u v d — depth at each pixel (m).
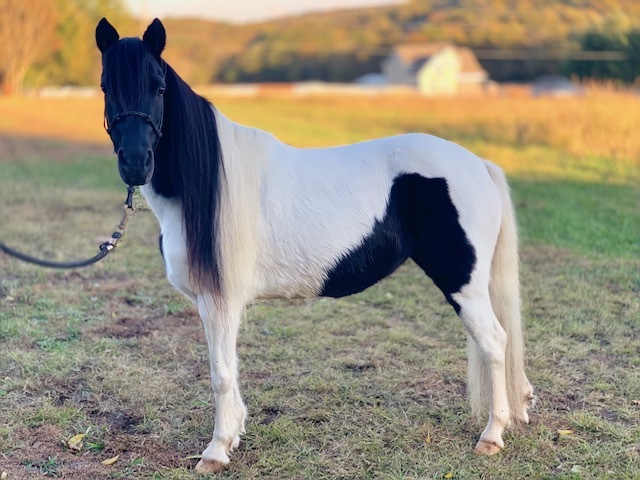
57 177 11.35
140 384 3.65
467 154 2.92
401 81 58.00
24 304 4.94
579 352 3.99
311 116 23.06
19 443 3.05
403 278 5.66
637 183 9.95
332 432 3.16
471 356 3.01
